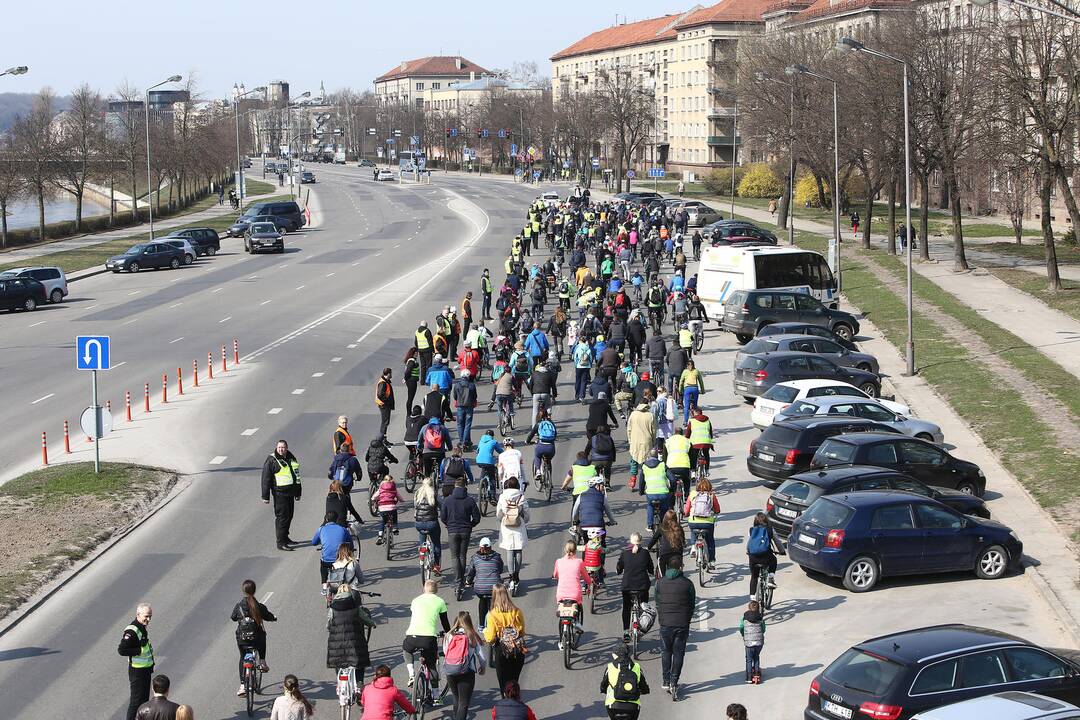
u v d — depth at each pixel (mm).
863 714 15727
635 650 20203
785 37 101688
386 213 127625
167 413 38250
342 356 47812
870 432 29641
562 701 18250
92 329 55438
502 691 15469
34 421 37500
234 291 68375
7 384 43062
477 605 22172
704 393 37656
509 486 22812
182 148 135625
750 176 138750
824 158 85625
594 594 22172
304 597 22750
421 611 18047
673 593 18375
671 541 20609
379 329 54375
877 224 99938
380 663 19781
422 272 75312
